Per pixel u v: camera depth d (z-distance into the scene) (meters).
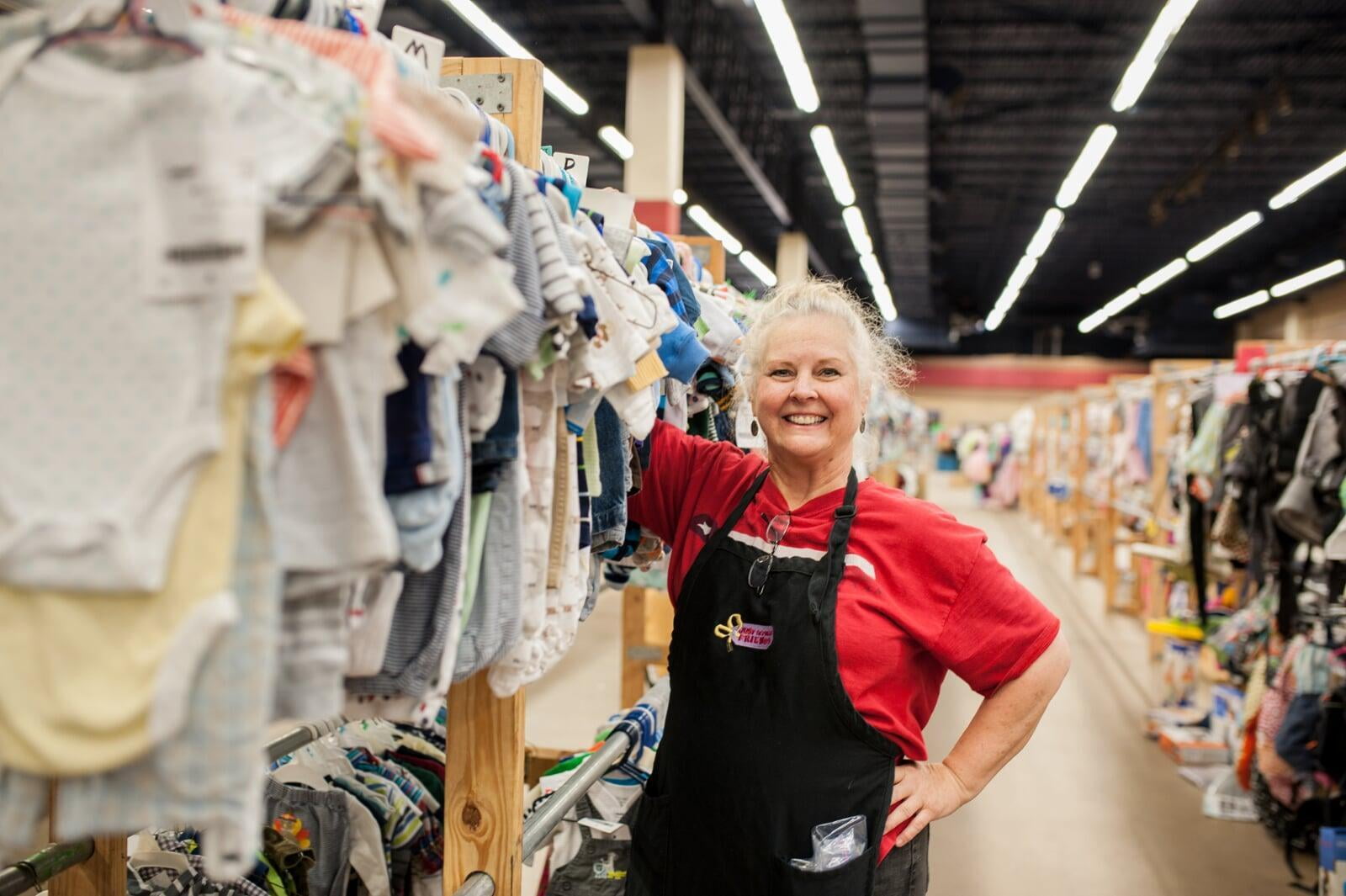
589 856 2.36
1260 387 4.23
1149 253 17.62
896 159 10.39
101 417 0.80
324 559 0.88
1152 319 23.53
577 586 1.55
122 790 0.81
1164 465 6.36
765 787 1.66
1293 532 3.92
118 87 0.82
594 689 5.52
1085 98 9.55
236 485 0.80
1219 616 5.25
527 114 1.57
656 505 2.00
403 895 1.93
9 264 0.82
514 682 1.38
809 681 1.66
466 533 1.17
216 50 0.82
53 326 0.81
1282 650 4.24
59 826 0.82
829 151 9.17
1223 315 20.31
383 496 0.99
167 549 0.79
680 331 1.76
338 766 1.98
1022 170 12.48
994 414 26.31
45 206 0.82
